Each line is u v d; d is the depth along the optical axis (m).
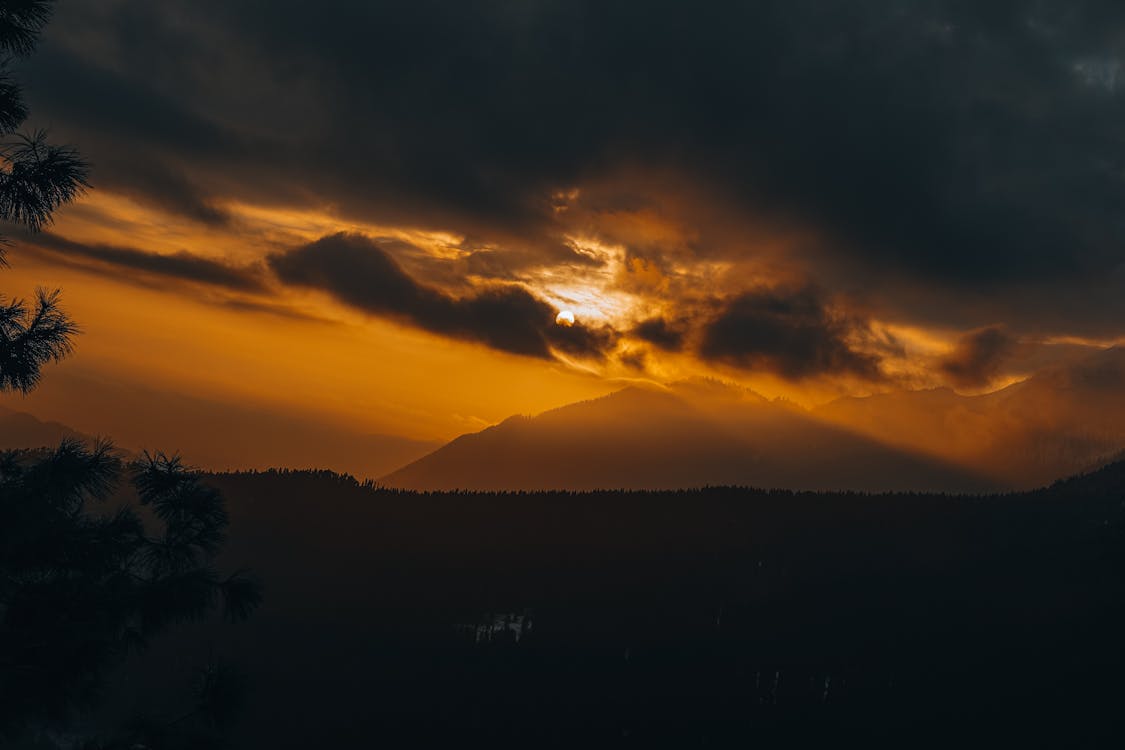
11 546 14.55
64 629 14.38
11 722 13.88
